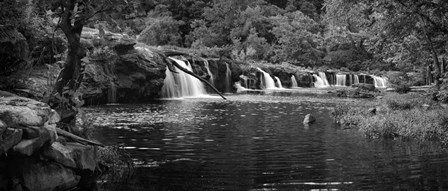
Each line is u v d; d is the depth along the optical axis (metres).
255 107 27.33
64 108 9.58
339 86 58.47
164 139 14.95
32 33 13.24
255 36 68.50
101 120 19.92
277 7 85.44
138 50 32.84
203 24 68.00
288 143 14.41
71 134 8.85
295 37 68.50
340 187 8.91
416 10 21.86
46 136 7.59
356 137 15.71
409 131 15.81
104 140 14.55
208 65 42.09
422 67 44.00
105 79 28.06
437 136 15.43
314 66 68.31
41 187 7.63
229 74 44.75
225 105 28.61
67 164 8.16
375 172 10.23
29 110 7.51
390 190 8.69
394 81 46.41
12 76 11.48
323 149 13.31
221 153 12.59
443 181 9.37
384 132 16.05
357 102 31.06
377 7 24.08
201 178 9.59
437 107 22.23
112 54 28.03
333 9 29.28
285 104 29.70
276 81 53.19
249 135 16.08
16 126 7.18
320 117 22.05
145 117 21.38
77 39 9.70
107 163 10.26
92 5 9.65
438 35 25.19
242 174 10.03
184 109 25.66
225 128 17.91
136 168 10.41
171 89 36.22
